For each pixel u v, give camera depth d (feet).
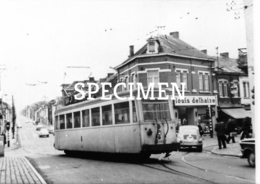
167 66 112.27
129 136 43.75
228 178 29.76
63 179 31.78
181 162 44.19
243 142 38.45
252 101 63.31
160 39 122.01
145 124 42.52
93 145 51.83
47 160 53.21
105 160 50.01
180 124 115.55
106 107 48.93
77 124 57.88
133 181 29.12
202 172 33.81
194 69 121.49
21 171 37.22
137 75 114.52
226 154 55.42
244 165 39.75
